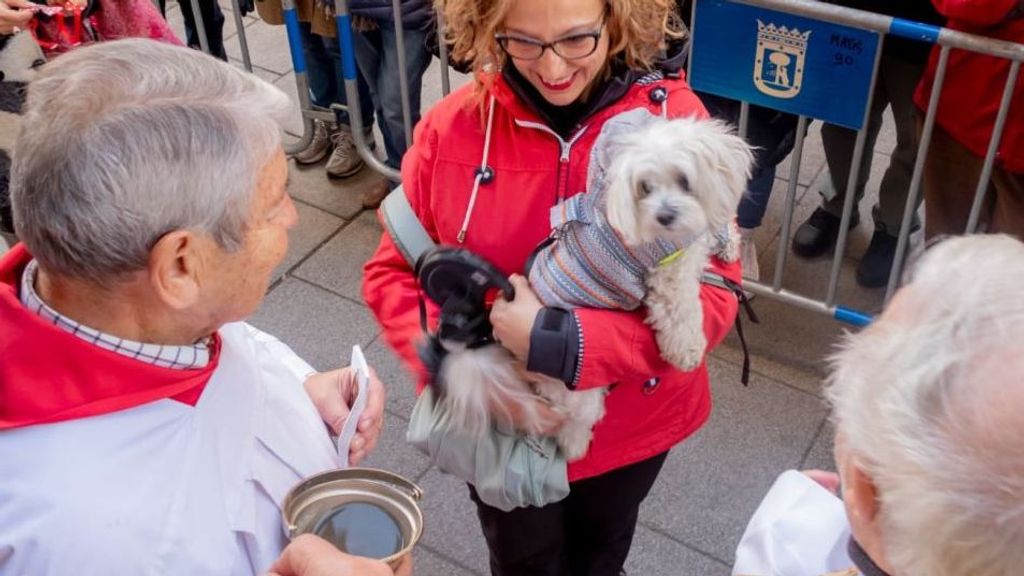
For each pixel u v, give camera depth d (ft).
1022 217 10.15
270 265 4.42
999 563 2.64
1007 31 8.88
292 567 4.31
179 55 4.19
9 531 3.92
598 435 6.63
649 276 5.72
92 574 3.96
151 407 4.25
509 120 6.07
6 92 7.93
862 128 9.59
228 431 4.56
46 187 3.75
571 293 5.76
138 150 3.75
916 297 3.12
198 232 3.96
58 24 8.21
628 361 5.82
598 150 5.53
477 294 5.86
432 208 6.31
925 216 11.07
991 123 9.64
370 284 6.77
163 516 4.16
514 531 7.32
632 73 5.97
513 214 6.09
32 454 4.00
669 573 9.29
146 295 4.07
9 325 3.99
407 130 12.60
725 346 11.56
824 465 10.15
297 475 5.02
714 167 5.29
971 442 2.70
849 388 3.21
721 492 9.95
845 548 4.21
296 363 6.06
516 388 5.99
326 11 12.69
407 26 12.00
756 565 4.37
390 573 4.32
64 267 3.89
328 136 14.56
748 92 9.86
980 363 2.78
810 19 9.07
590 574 7.98
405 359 6.46
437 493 10.02
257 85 4.30
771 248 12.88
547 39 5.44
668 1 5.82
